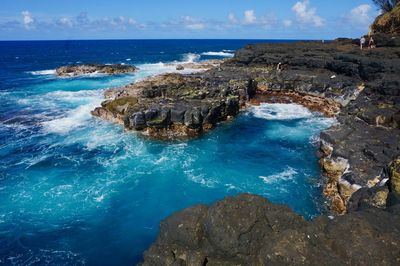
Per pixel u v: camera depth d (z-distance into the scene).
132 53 155.12
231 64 64.31
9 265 17.33
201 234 12.28
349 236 10.63
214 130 36.12
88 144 32.41
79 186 24.89
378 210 11.99
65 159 29.31
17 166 28.06
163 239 12.84
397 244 10.26
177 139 33.50
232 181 25.58
